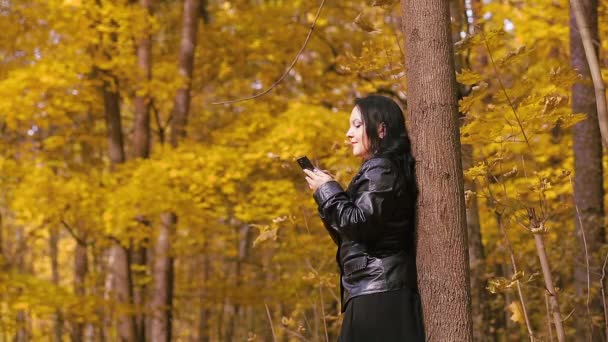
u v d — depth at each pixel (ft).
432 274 9.29
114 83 31.78
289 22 33.22
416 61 9.64
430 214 9.35
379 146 9.72
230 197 28.30
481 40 10.88
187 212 28.19
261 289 36.04
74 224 31.37
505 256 22.38
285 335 22.08
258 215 26.84
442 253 9.27
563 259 22.08
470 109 13.32
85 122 38.70
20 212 29.09
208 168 27.71
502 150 11.55
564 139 26.14
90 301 31.55
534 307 22.39
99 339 47.01
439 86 9.51
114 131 34.14
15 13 30.50
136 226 30.63
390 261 9.41
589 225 21.99
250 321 47.29
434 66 9.54
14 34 30.83
